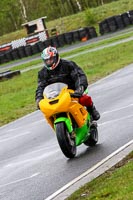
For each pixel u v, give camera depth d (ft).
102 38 418.92
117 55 293.64
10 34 634.02
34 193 70.54
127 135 93.40
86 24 561.43
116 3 587.27
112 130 101.60
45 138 116.57
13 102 213.46
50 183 73.51
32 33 514.68
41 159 92.07
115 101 143.02
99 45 376.89
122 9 567.18
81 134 84.58
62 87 82.12
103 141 93.20
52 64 83.15
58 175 76.74
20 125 150.30
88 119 86.58
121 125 104.63
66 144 81.41
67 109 80.94
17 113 179.83
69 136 82.58
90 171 73.51
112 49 329.31
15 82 295.48
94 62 288.71
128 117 112.06
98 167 74.84
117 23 440.04
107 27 442.09
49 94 81.56
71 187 68.23
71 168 78.84
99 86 188.75
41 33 505.25
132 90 157.58
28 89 252.01
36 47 447.01
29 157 98.12
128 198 52.80
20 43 506.07
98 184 63.87
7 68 396.98
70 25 575.79
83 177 71.51
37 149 104.99
